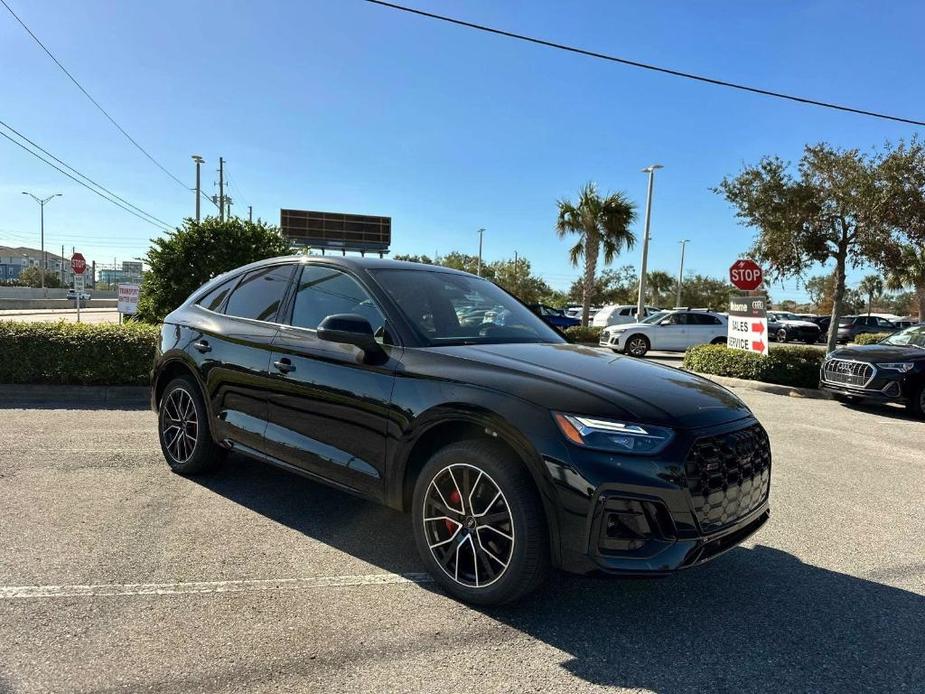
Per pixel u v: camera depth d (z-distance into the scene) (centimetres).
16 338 803
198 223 1486
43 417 692
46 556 342
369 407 342
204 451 468
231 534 383
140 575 325
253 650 262
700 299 6844
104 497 436
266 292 448
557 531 272
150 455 546
